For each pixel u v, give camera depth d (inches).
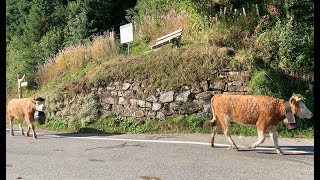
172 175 276.7
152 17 708.0
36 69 745.6
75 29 789.9
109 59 605.3
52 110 529.3
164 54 511.5
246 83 458.0
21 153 353.4
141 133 451.5
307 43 489.7
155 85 476.4
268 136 407.5
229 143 378.0
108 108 498.9
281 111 325.4
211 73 467.8
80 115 498.3
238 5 568.4
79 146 381.1
